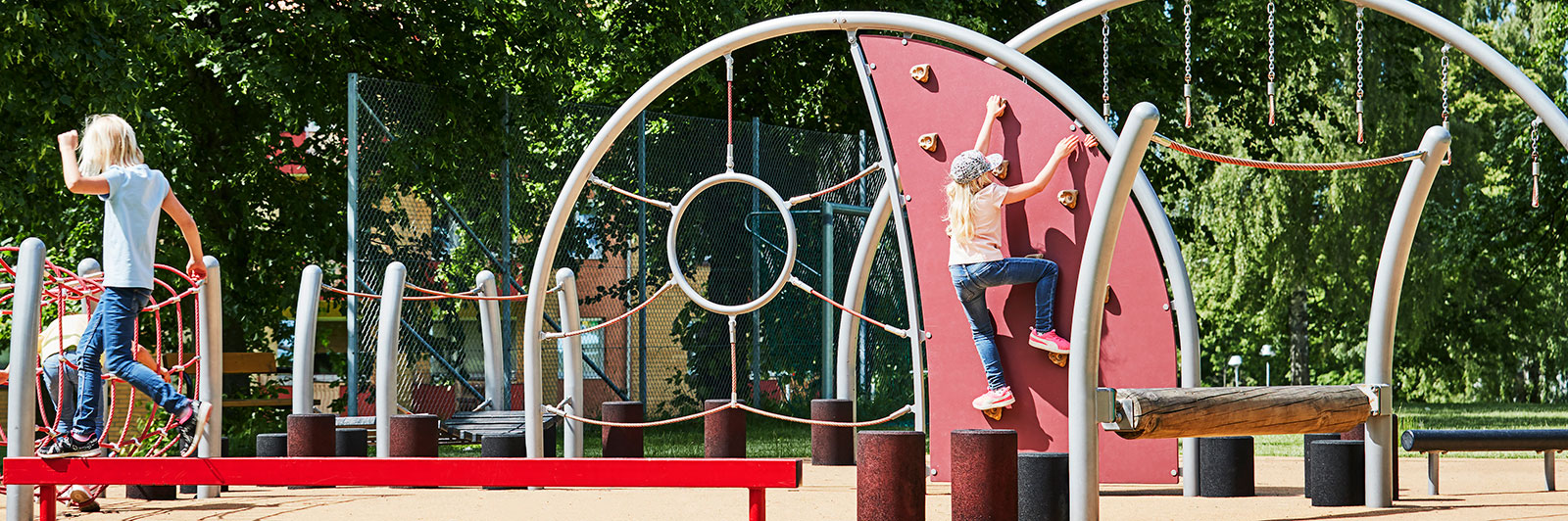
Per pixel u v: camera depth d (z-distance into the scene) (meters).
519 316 13.32
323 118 15.59
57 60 12.49
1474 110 33.53
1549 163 25.44
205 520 6.57
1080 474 5.37
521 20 15.72
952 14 16.81
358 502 7.46
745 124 14.63
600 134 8.26
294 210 16.50
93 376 6.30
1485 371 42.78
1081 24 17.97
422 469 4.98
